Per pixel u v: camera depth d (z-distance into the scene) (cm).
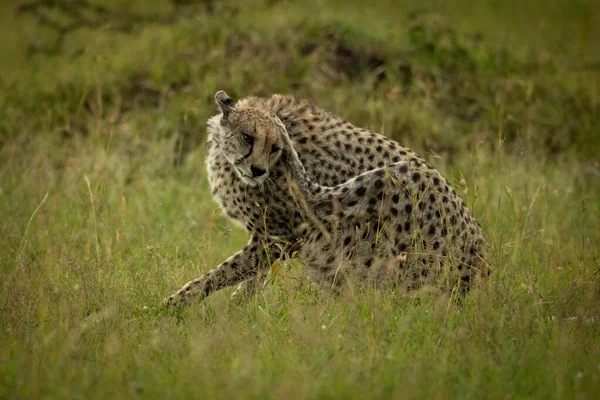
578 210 2839
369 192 1970
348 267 1997
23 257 2194
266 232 2019
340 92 3497
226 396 1373
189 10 4162
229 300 1995
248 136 1928
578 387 1441
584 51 4462
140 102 3491
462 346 1634
